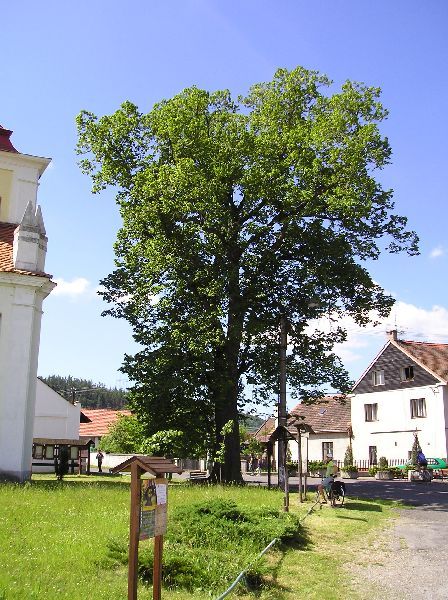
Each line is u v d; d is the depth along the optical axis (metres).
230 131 28.14
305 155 26.75
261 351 28.75
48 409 47.22
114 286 29.88
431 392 46.84
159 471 7.20
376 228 29.50
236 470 27.36
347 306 29.95
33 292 21.47
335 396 31.80
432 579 10.34
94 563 8.77
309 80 30.12
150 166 27.77
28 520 11.37
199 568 9.05
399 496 24.66
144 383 27.61
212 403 28.05
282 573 10.11
